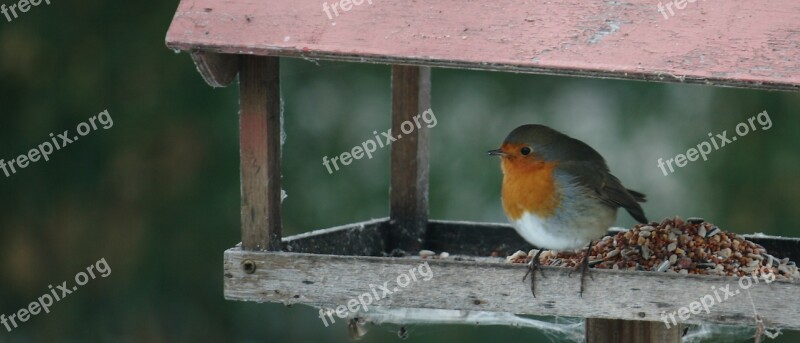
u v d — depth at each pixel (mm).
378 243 9922
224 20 7324
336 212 12109
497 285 7598
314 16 7301
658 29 6980
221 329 12781
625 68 6766
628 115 12281
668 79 6727
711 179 11898
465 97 12406
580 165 8008
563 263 8148
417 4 7301
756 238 9297
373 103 12398
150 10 12383
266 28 7258
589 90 12398
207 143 12336
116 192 12438
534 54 6914
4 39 12312
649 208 12023
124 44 12344
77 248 12555
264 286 7809
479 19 7160
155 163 12383
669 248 7980
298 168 12312
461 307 7629
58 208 12555
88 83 12320
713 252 7949
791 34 6848
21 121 12414
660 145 12195
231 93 12320
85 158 12461
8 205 12578
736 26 6934
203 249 12461
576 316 7520
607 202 8000
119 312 12625
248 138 7797
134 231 12438
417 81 9891
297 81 12445
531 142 7988
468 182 12062
